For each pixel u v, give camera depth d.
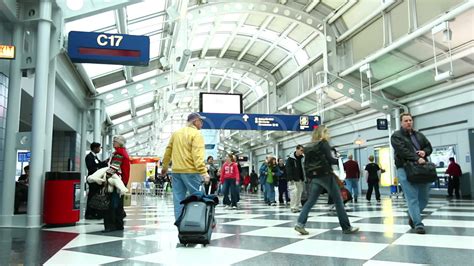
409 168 4.43
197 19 11.89
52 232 4.93
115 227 5.06
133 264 2.88
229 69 22.02
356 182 10.84
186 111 31.55
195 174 4.01
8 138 5.64
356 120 18.16
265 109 23.73
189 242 3.66
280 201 11.16
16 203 6.78
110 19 8.78
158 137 31.64
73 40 6.38
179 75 11.36
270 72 20.95
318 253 3.26
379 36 12.73
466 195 11.95
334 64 14.34
